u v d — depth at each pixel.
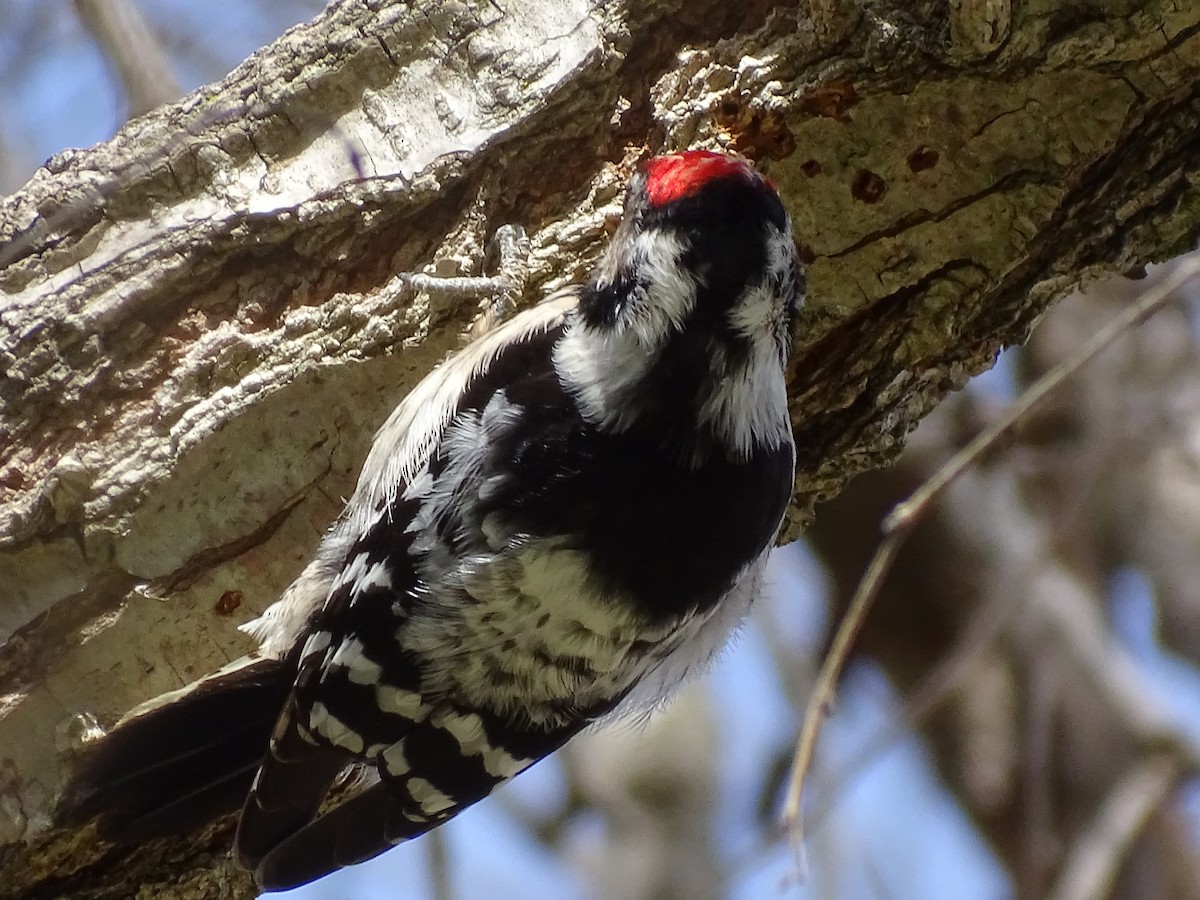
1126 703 12.41
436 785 8.07
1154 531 13.58
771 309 7.93
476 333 8.41
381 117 8.28
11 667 7.85
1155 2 7.92
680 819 14.16
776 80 8.21
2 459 7.81
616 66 8.40
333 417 8.28
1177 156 8.52
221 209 8.05
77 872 8.16
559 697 8.02
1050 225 8.62
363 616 7.93
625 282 8.00
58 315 7.87
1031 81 8.17
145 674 8.09
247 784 8.27
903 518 8.51
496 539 7.82
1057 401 13.40
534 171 8.47
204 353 7.99
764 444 8.15
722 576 8.10
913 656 13.37
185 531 8.05
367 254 8.29
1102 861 11.45
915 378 8.93
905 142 8.31
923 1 7.98
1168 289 8.79
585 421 7.91
